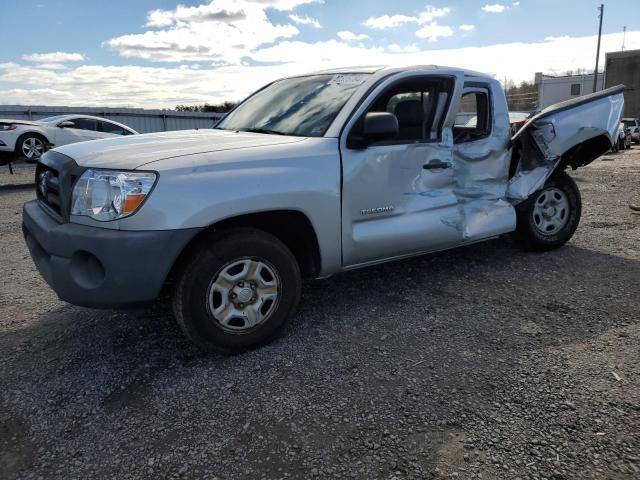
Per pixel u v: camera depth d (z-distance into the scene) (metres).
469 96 4.40
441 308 3.88
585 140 4.89
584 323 3.58
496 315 3.74
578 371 2.95
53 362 3.19
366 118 3.38
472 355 3.16
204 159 3.01
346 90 3.80
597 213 7.27
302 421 2.56
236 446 2.40
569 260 4.99
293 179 3.22
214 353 3.24
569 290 4.20
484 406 2.64
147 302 2.90
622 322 3.58
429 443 2.38
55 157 3.38
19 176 13.55
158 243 2.79
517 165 4.84
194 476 2.22
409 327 3.57
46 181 3.37
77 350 3.34
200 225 2.88
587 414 2.55
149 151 3.12
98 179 2.88
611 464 2.22
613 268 4.73
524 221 4.98
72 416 2.65
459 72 4.18
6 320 3.83
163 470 2.26
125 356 3.25
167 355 3.25
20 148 13.27
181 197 2.85
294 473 2.22
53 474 2.25
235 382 2.92
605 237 5.86
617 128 5.06
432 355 3.18
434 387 2.82
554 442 2.36
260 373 3.01
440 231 4.05
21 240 6.38
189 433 2.50
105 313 3.92
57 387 2.91
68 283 2.92
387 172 3.69
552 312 3.77
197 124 26.41
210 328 3.07
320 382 2.90
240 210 3.01
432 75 3.99
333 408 2.66
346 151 3.49
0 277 4.85
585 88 47.47
